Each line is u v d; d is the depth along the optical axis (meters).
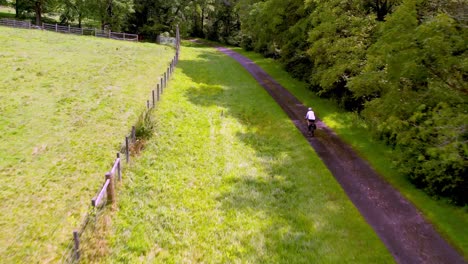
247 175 16.75
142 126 18.92
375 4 24.33
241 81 35.25
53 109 21.00
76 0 54.47
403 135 15.23
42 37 41.59
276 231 12.68
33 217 12.20
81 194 13.66
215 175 16.53
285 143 20.78
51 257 10.55
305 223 13.17
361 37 23.11
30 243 11.04
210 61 44.19
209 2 66.69
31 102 21.52
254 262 11.14
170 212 13.38
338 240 12.19
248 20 47.31
